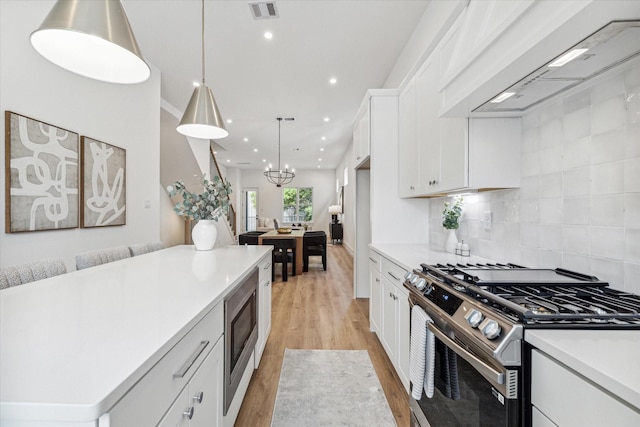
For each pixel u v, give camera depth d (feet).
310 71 12.87
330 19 9.31
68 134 8.28
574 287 3.91
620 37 2.90
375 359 8.14
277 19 9.29
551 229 4.99
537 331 2.69
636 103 3.62
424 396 4.61
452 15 5.75
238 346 5.30
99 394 1.77
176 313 3.18
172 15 9.06
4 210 6.58
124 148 10.82
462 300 3.72
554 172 4.91
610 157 3.97
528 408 2.70
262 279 7.68
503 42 3.58
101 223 9.62
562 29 2.75
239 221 40.06
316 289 15.55
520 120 5.65
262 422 5.72
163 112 15.85
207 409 3.70
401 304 6.49
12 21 6.73
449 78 4.94
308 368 7.67
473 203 7.38
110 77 4.70
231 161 35.58
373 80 13.80
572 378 2.24
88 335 2.60
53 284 4.40
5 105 6.60
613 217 3.94
